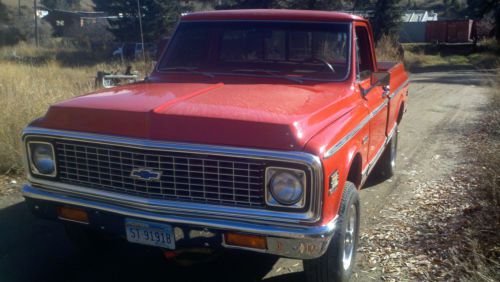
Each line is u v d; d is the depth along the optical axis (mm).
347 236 3693
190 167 3074
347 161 3449
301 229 2947
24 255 4188
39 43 41531
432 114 11203
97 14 56531
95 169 3344
